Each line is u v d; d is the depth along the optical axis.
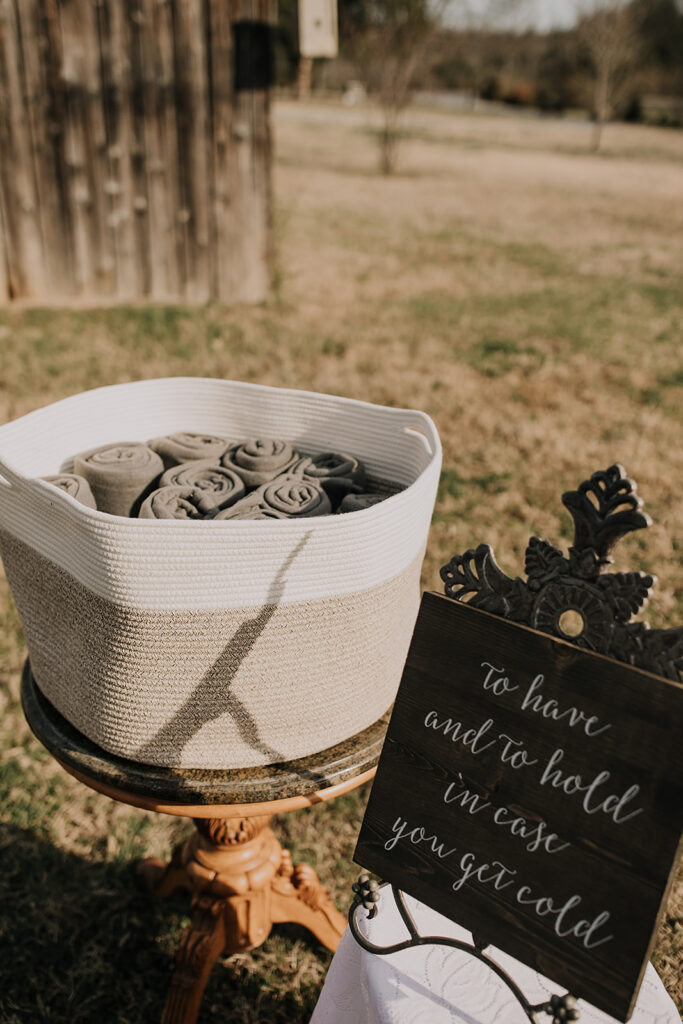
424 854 1.17
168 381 1.84
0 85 5.41
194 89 5.60
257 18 5.46
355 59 13.48
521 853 1.10
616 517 1.03
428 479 1.37
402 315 6.08
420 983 1.23
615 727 1.04
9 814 2.24
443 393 4.63
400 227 9.40
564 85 31.41
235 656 1.25
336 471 1.65
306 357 5.07
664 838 1.00
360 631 1.33
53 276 5.95
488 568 1.15
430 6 13.01
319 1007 1.37
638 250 8.66
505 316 6.17
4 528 1.38
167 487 1.54
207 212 5.95
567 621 3.10
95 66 5.46
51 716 1.49
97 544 1.18
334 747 1.43
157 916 2.04
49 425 1.68
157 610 1.20
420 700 1.18
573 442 4.11
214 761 1.35
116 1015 1.83
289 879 1.88
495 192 12.22
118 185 5.79
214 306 6.06
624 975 1.01
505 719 1.12
